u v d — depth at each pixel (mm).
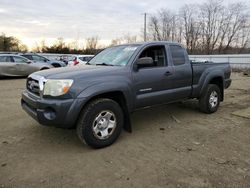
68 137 4637
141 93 4648
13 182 3145
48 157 3830
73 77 3881
